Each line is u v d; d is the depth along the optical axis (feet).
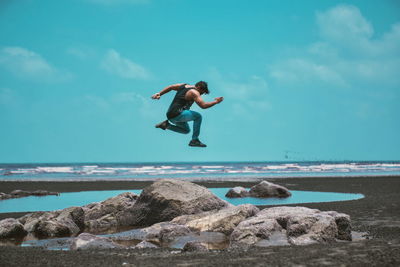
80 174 190.49
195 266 23.70
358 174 188.24
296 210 41.98
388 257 24.13
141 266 24.13
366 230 39.83
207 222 42.42
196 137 28.02
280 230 36.68
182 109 27.84
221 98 27.09
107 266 24.35
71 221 45.50
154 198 50.08
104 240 34.12
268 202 71.92
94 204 57.21
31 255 27.43
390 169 263.90
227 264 23.91
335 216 35.24
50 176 171.73
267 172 220.02
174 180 52.49
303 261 23.85
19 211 61.87
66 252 29.43
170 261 25.52
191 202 49.49
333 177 151.84
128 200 54.75
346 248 27.78
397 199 70.95
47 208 65.62
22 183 121.08
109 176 170.60
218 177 159.33
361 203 64.54
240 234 34.58
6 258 26.08
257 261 24.41
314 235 33.27
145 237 40.52
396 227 41.45
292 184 116.57
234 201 74.79
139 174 190.39
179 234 39.45
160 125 28.58
